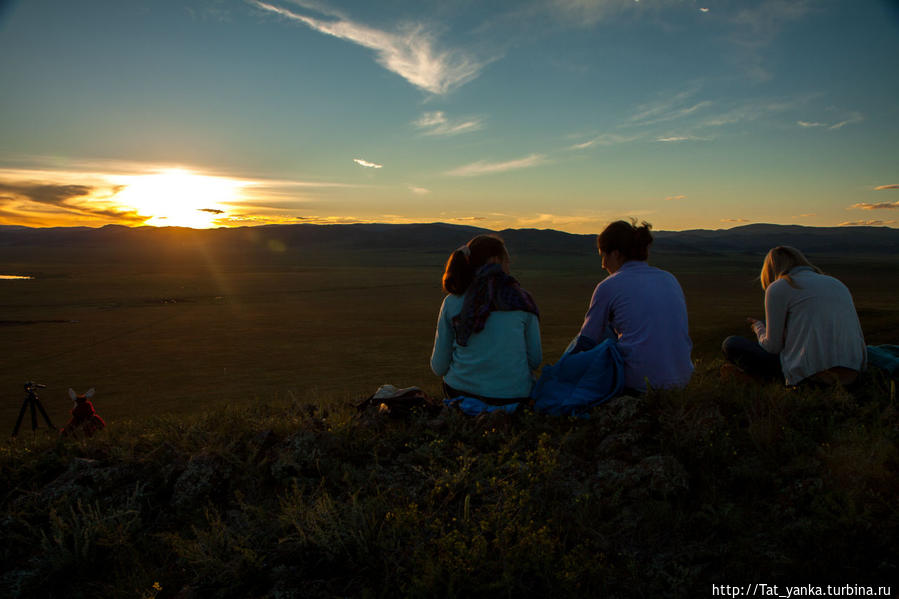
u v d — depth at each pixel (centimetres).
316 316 8156
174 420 429
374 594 216
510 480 279
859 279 15988
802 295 389
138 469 328
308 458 318
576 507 263
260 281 15388
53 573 254
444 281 390
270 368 4238
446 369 402
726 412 347
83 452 358
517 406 372
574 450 320
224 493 307
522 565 211
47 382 3772
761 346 433
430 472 298
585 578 215
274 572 234
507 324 370
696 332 4494
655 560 228
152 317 8056
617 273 396
